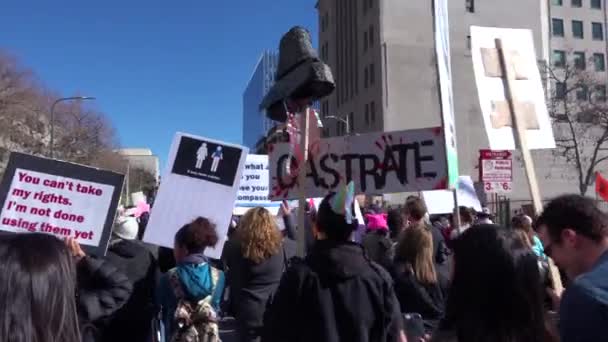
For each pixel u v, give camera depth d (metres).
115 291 4.00
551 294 4.49
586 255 2.45
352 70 56.84
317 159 5.33
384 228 6.57
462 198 11.32
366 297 3.33
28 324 1.80
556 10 58.38
